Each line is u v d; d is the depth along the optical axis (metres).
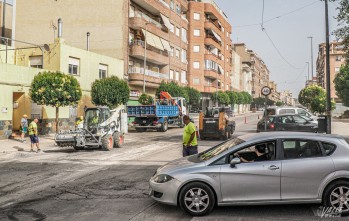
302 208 6.16
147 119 27.62
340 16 13.89
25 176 9.55
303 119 20.02
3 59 25.67
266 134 6.30
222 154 6.00
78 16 35.09
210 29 61.03
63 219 5.66
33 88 20.05
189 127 9.36
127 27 35.41
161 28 43.41
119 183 8.44
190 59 58.00
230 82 79.06
